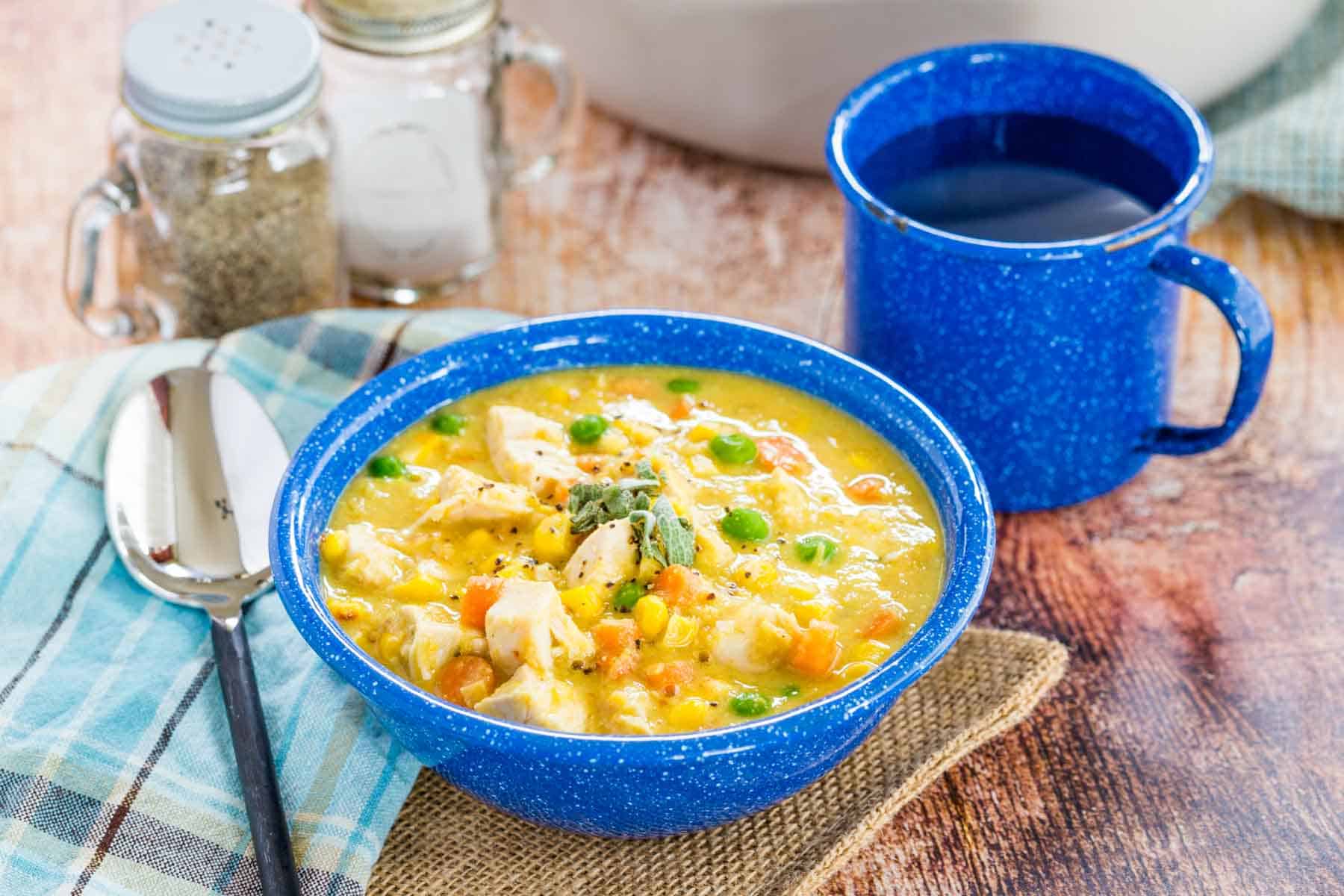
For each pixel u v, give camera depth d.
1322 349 0.82
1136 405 0.76
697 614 0.68
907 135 0.79
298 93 0.79
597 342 0.74
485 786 0.67
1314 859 0.70
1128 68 0.78
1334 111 0.85
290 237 0.81
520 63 0.90
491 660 0.67
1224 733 0.72
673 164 0.89
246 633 0.73
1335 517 0.78
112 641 0.73
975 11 0.82
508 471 0.71
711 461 0.72
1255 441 0.80
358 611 0.68
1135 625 0.75
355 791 0.69
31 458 0.76
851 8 0.82
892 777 0.70
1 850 0.68
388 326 0.80
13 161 0.89
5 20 0.95
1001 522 0.78
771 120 0.86
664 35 0.84
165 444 0.76
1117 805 0.71
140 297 0.83
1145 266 0.73
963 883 0.69
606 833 0.68
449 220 0.84
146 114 0.78
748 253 0.86
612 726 0.66
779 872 0.69
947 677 0.73
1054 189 0.78
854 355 0.78
